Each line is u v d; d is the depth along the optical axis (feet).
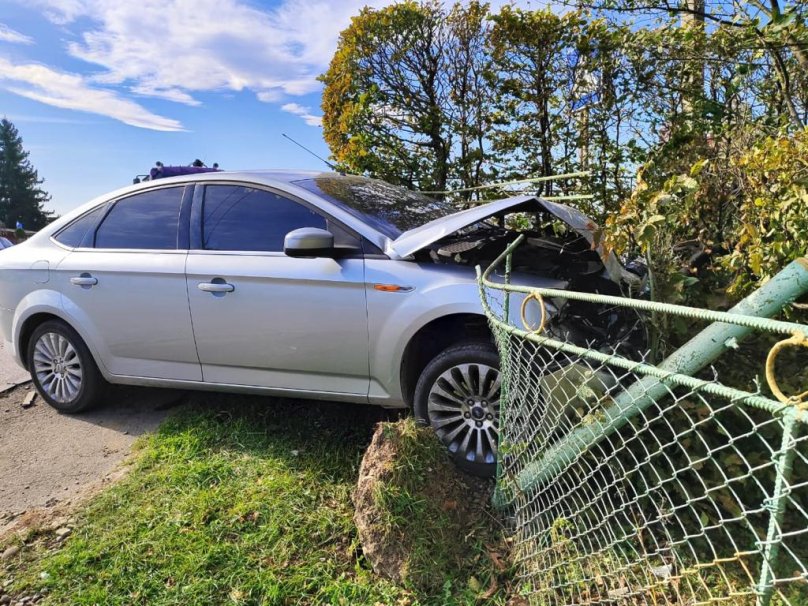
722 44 12.40
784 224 7.89
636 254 11.47
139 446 11.21
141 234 11.84
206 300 10.80
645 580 6.65
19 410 13.41
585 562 6.89
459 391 9.32
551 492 7.52
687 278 8.22
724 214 11.26
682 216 9.42
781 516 3.59
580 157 17.25
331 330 9.96
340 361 10.07
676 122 14.03
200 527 8.37
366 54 19.85
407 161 20.61
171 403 13.44
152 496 9.24
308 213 10.57
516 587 7.04
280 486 9.27
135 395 13.97
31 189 220.02
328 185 11.62
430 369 9.46
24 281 12.76
